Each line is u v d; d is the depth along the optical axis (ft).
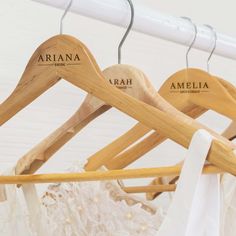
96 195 2.67
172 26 2.89
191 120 2.16
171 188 2.96
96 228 2.65
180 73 2.82
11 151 3.94
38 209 2.76
